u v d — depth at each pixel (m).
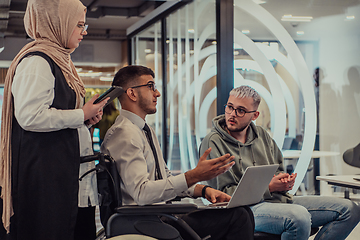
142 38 6.59
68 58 1.74
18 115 1.48
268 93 3.46
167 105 5.32
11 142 1.58
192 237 1.58
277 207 2.03
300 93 3.46
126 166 1.62
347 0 3.54
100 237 1.86
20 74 1.52
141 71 1.82
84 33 1.77
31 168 1.52
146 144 1.77
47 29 1.65
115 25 7.96
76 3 1.69
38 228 1.52
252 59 3.52
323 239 2.16
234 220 1.74
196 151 4.23
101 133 3.64
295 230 1.92
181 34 4.74
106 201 1.67
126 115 1.80
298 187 3.38
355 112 3.50
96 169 1.63
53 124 1.49
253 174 1.71
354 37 3.54
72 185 1.58
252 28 3.52
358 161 3.48
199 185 1.93
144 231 1.54
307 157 3.42
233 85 3.59
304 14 3.50
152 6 6.18
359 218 2.17
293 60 3.48
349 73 3.53
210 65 3.81
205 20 3.96
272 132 3.40
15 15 6.86
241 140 2.37
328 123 3.47
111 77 9.09
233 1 3.58
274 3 3.49
